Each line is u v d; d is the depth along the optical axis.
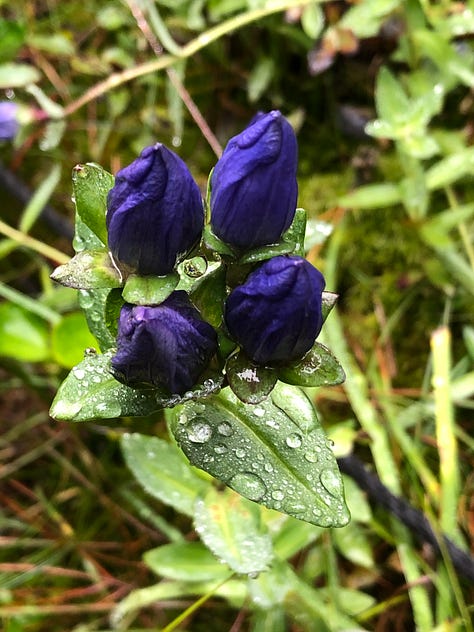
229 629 0.19
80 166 0.12
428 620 0.17
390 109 0.21
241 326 0.11
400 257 0.23
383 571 0.19
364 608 0.18
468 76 0.22
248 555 0.15
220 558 0.15
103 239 0.12
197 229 0.11
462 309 0.22
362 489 0.19
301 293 0.11
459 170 0.21
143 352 0.11
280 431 0.13
